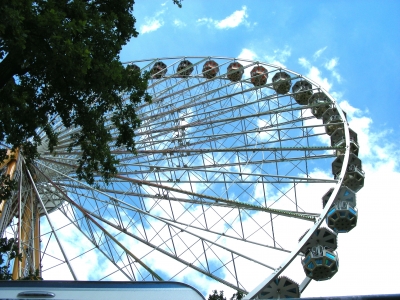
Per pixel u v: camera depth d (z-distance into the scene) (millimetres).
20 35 13914
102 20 17781
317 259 23172
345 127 31250
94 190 27328
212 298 21062
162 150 29516
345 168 27812
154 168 28953
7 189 19469
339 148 29766
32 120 17266
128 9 19641
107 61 17734
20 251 21406
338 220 26016
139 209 25906
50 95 17469
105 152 18594
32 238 25047
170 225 24891
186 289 7684
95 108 18656
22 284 7531
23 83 17203
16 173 24078
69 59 15453
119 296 7453
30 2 14594
